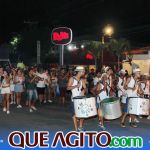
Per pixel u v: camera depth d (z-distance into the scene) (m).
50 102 20.47
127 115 12.90
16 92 17.62
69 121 13.41
